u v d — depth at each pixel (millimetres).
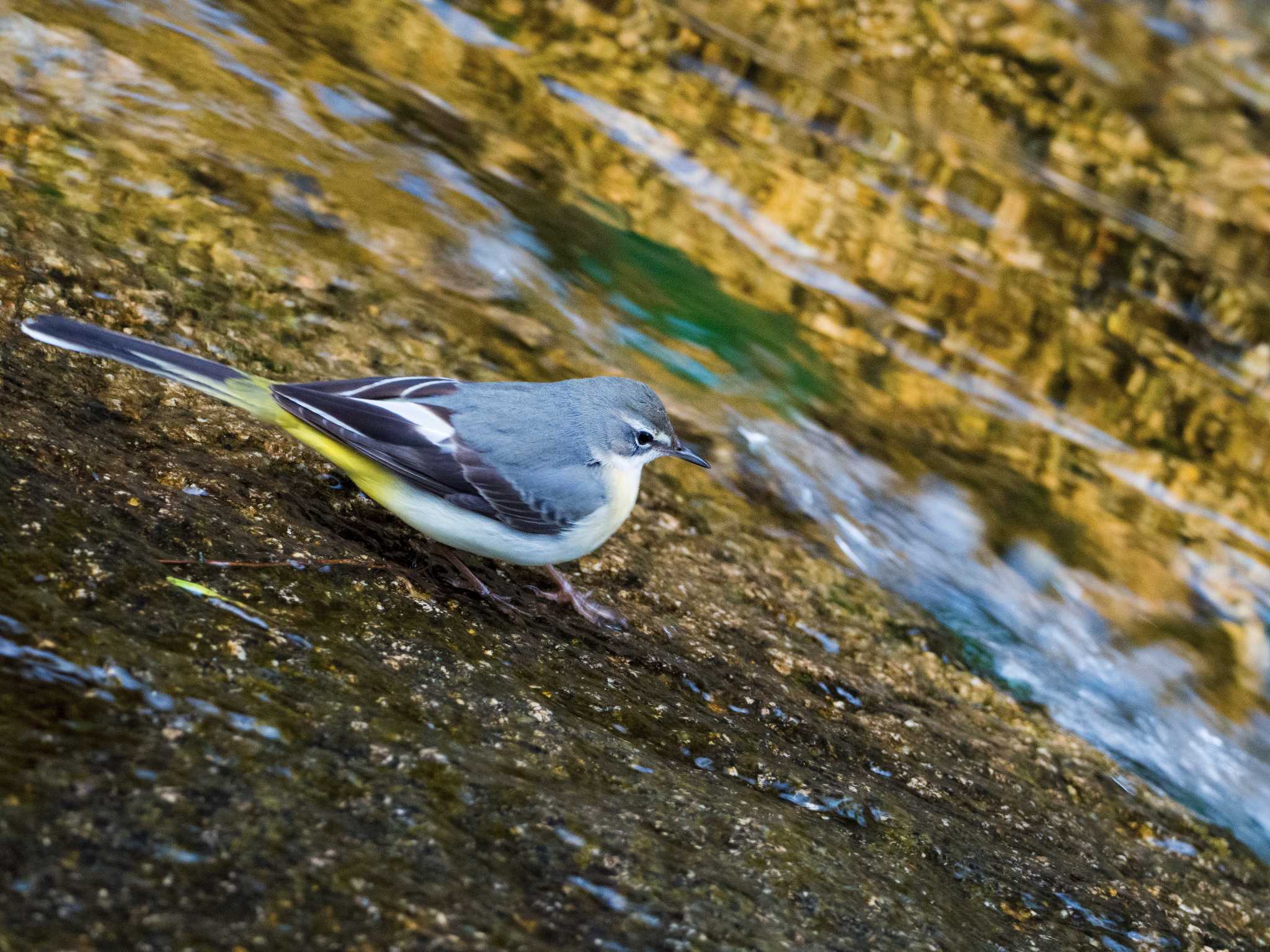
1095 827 9438
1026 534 13727
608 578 10141
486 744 6832
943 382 15258
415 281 12953
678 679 8867
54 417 8391
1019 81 19922
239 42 15102
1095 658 12641
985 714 10859
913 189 17391
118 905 4867
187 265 11352
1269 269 17703
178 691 6191
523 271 13898
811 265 16000
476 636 8203
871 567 12656
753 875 6531
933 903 7023
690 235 15680
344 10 16656
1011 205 17625
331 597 7785
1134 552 13930
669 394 13555
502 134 15766
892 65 19516
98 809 5281
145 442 8688
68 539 7004
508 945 5332
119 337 8148
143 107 13266
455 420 8766
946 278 16375
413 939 5180
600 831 6391
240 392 8438
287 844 5480
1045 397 15484
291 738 6188
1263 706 12781
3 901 4707
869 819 7832
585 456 9070
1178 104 20328
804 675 9805
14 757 5402
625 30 18219
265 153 13516
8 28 13438
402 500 8750
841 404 14445
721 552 11602
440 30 16984
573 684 8125
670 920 5879
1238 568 14133
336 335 11430
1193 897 8742
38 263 10305
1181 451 15297
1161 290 17094
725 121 17391
